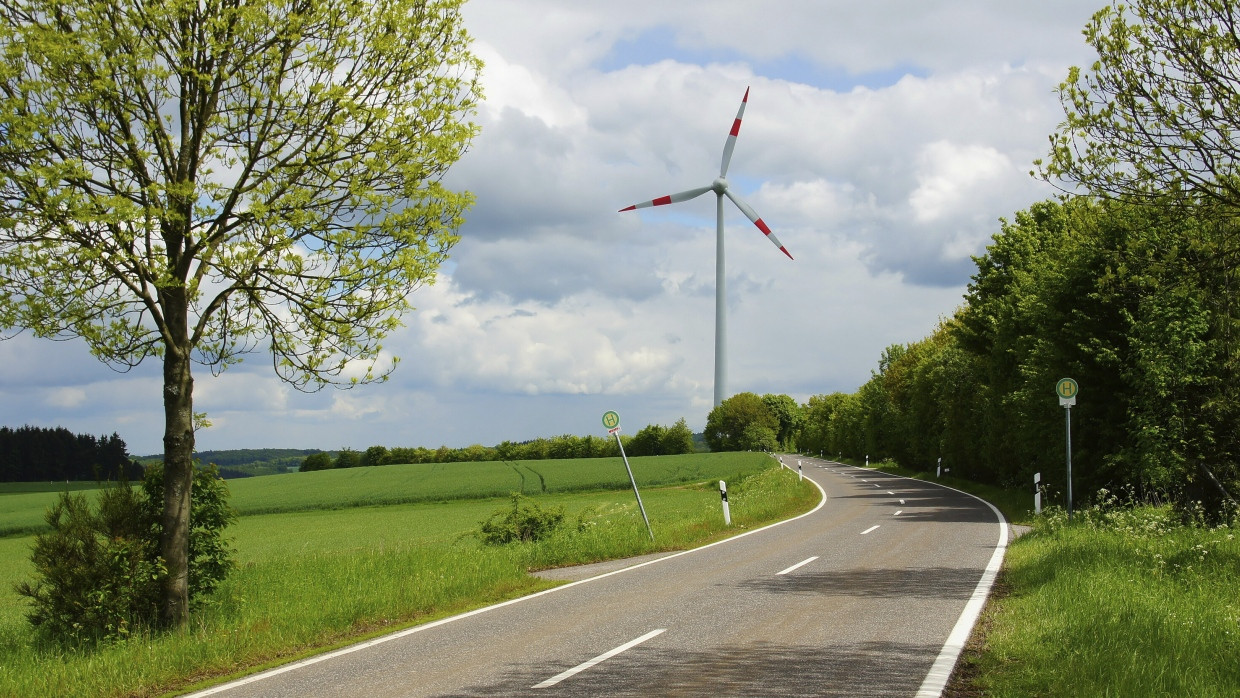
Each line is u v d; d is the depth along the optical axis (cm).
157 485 981
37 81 793
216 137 903
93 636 885
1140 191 905
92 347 877
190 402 941
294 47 896
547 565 1573
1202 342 1717
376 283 909
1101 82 891
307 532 3562
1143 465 1808
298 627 913
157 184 830
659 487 5753
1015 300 3158
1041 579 1034
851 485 4378
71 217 791
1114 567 1012
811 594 1062
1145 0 844
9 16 820
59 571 891
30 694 681
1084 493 2295
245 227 900
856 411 8619
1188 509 1612
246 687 697
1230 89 828
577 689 642
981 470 3988
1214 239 927
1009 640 745
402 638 888
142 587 905
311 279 901
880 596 1028
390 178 939
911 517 2312
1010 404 3002
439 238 941
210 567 1013
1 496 6544
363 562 1382
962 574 1194
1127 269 978
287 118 892
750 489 3988
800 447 17375
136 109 852
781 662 707
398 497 5328
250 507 5091
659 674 681
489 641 848
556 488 5738
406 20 919
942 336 5234
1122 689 550
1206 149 859
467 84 976
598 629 886
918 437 5381
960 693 606
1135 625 710
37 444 8912
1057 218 3584
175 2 826
